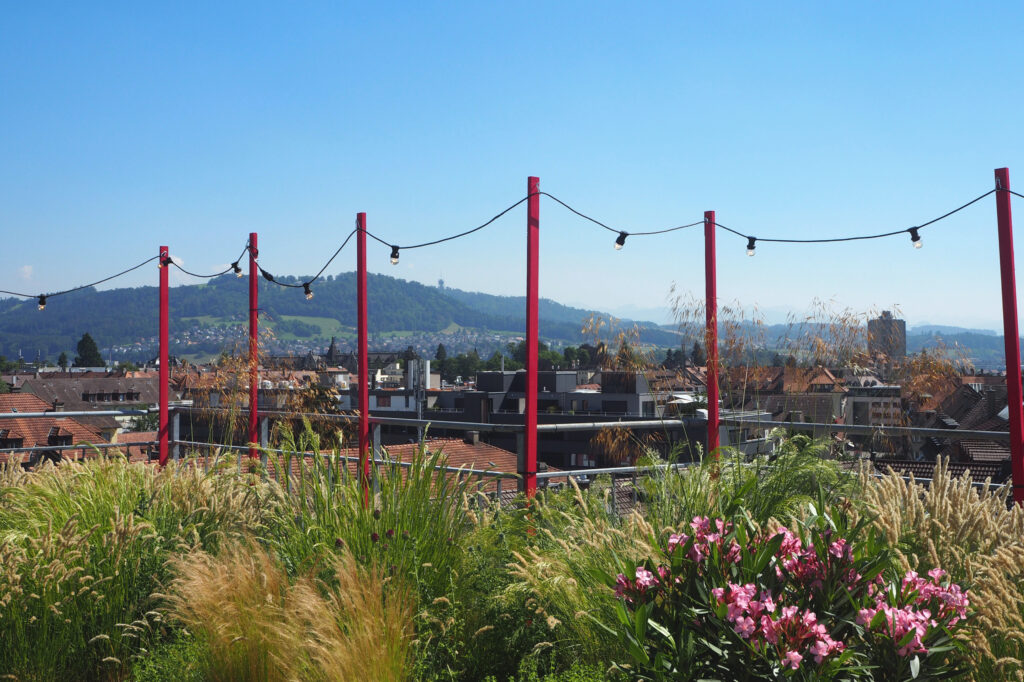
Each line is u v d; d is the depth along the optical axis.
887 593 2.54
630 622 2.53
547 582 3.40
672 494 4.16
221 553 4.10
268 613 3.34
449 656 3.45
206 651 3.41
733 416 5.34
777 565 2.62
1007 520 3.68
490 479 4.65
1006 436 5.03
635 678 2.73
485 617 3.55
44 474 5.28
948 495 3.79
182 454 7.62
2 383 102.81
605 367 5.79
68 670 3.80
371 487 4.75
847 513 3.37
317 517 4.24
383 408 70.75
